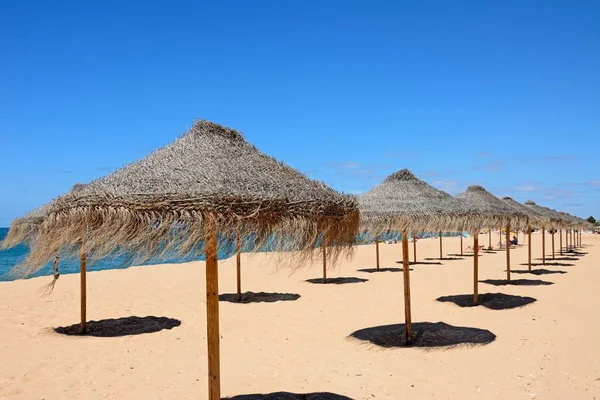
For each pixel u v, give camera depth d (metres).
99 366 6.48
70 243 4.11
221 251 3.75
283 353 7.03
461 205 8.94
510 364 6.33
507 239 14.15
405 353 6.85
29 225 8.94
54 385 5.75
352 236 4.65
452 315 9.41
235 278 16.19
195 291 13.13
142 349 7.31
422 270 18.16
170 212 3.39
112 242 3.47
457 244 37.69
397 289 13.09
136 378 6.00
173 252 3.36
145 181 3.76
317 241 4.21
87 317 9.77
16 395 5.44
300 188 4.10
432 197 8.77
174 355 7.00
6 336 8.12
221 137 4.56
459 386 5.59
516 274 16.48
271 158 4.62
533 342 7.34
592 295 11.59
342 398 5.27
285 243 3.84
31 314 9.99
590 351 6.85
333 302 11.11
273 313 9.91
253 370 6.27
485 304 10.30
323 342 7.60
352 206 4.53
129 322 9.20
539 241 42.81
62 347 7.42
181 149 4.33
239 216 3.45
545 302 10.62
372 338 7.60
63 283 14.84
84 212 3.70
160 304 11.19
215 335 4.03
